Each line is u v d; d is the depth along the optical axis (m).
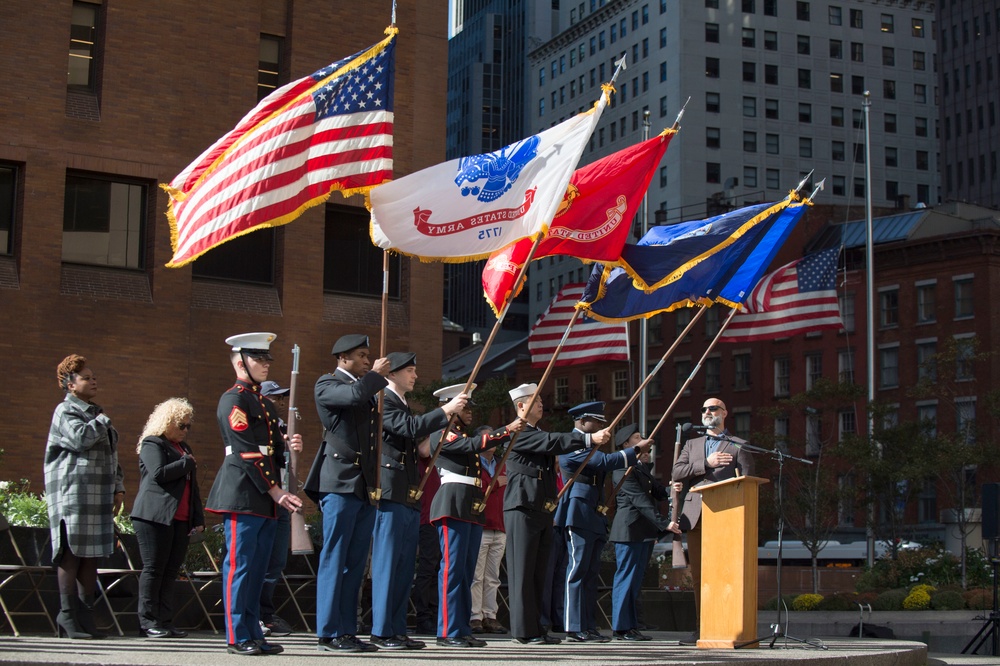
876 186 126.88
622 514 16.17
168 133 30.42
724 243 16.56
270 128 13.46
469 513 13.82
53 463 13.24
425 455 14.01
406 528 13.15
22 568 14.27
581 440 14.38
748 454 15.49
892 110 128.12
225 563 11.67
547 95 141.62
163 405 14.57
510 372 100.00
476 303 143.50
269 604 15.67
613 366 93.00
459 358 109.94
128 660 9.94
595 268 16.62
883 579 47.16
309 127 13.55
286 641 14.15
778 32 124.00
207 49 31.03
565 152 13.55
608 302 16.64
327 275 32.56
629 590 16.12
